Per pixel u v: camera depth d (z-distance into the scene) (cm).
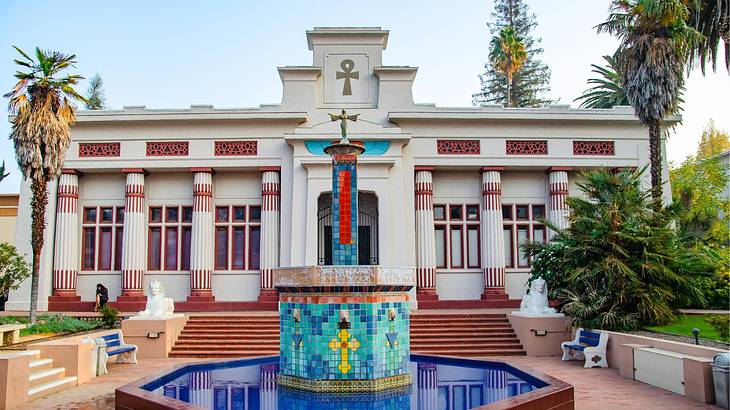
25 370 1193
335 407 1057
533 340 1947
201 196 2719
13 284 2494
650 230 1908
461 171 2834
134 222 2705
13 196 3516
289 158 2719
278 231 2705
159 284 2020
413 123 2753
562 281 2077
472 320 2170
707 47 2358
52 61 2252
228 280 2747
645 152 2792
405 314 1283
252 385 1259
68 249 2692
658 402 1185
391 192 2653
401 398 1125
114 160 2716
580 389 1330
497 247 2725
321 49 2831
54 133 2256
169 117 2702
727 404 1118
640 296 1831
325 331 1201
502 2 5684
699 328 1775
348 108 2786
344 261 1380
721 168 3853
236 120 2717
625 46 2320
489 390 1176
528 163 2758
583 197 2762
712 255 2086
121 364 1762
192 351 1948
